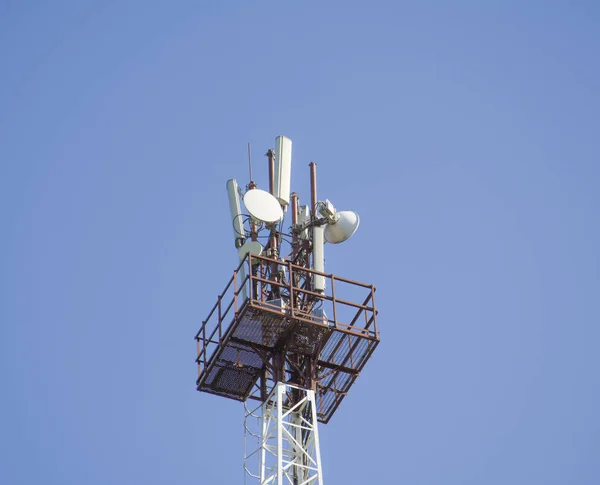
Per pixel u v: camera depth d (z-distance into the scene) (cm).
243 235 6475
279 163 6588
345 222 6391
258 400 6253
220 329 6081
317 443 5762
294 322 5922
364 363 6131
